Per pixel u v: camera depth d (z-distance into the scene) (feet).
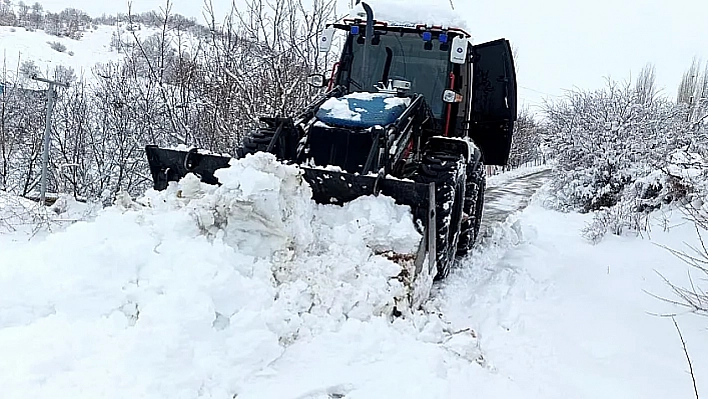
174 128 30.55
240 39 31.22
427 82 19.42
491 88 23.50
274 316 10.31
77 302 9.50
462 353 11.47
